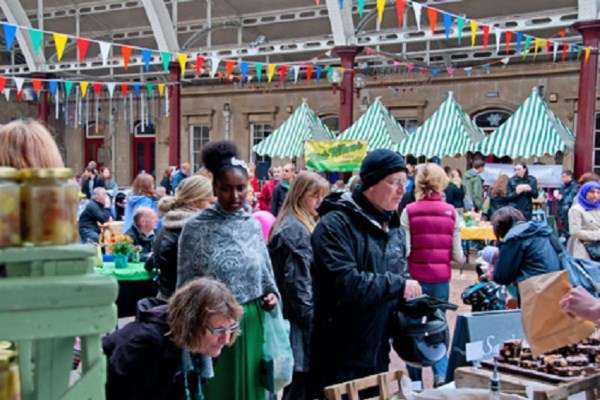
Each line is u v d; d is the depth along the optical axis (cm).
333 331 258
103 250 588
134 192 632
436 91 1612
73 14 1703
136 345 200
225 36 1705
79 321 94
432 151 1117
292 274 290
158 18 1517
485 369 251
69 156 2172
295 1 1487
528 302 229
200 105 1956
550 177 1142
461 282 808
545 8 1252
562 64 1448
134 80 2009
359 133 1234
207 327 200
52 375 99
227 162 268
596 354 252
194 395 221
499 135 1066
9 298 90
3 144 148
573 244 601
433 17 765
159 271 346
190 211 347
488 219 1076
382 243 262
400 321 249
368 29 1501
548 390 204
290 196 318
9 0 1669
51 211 95
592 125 1059
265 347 267
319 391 267
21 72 1791
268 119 1858
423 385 421
